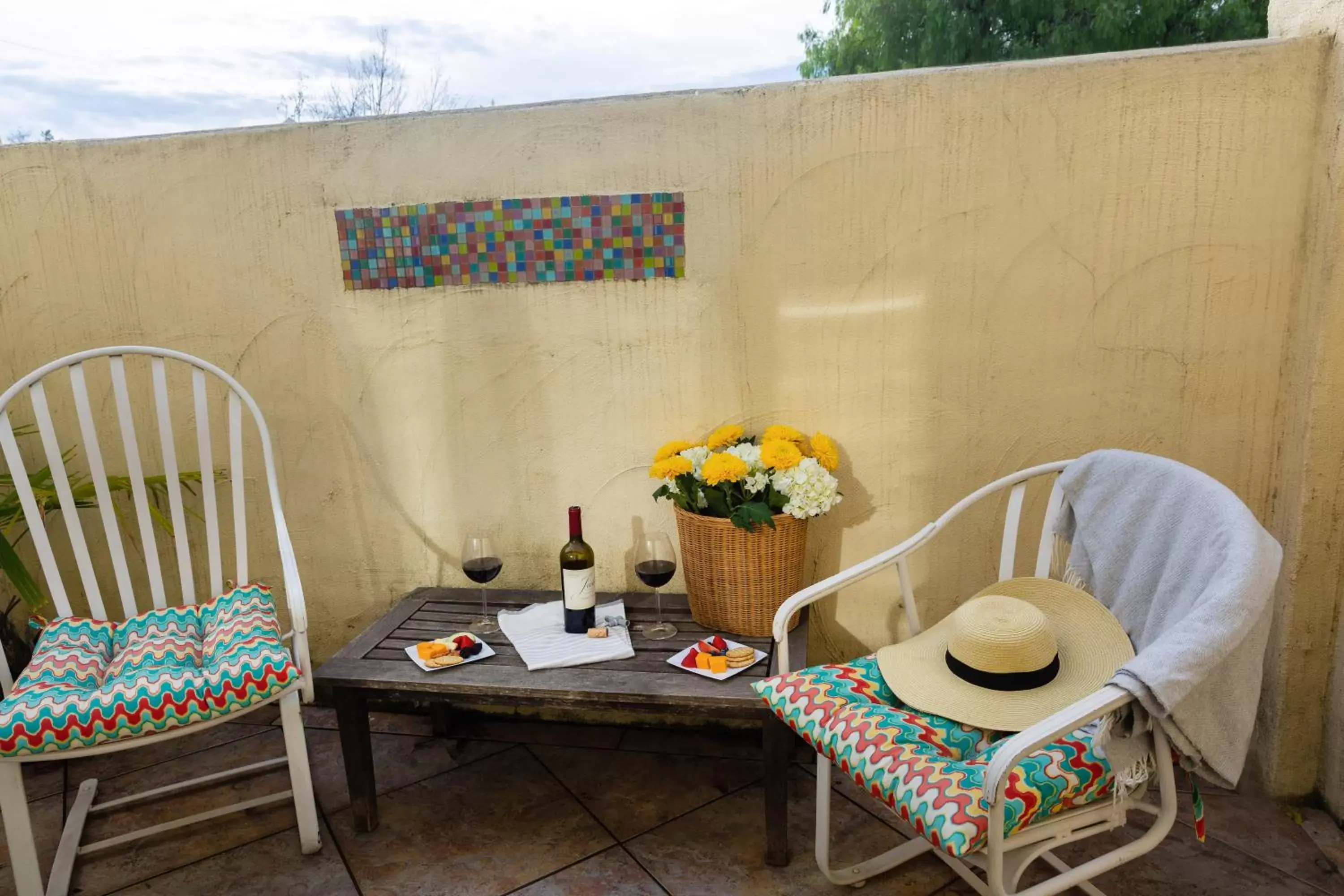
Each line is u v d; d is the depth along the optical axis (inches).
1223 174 64.5
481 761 80.0
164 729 56.1
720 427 77.3
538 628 71.3
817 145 70.3
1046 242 68.4
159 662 62.4
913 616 62.6
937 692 53.5
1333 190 60.1
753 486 66.6
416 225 78.5
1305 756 68.9
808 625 73.3
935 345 72.0
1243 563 42.6
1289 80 62.2
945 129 68.0
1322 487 63.8
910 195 69.6
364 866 65.5
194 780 74.2
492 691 62.4
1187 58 63.3
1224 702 42.1
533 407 80.7
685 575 73.3
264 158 79.6
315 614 90.7
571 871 64.2
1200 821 44.6
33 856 58.2
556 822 70.3
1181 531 50.1
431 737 84.7
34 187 83.1
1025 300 69.7
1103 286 68.2
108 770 80.7
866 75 68.7
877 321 72.6
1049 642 53.1
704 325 75.5
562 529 83.2
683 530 70.6
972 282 70.2
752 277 73.8
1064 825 44.0
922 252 70.4
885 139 69.1
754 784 75.2
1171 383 68.8
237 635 64.3
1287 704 68.0
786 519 66.4
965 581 76.0
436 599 81.0
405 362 82.0
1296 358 65.2
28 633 92.4
